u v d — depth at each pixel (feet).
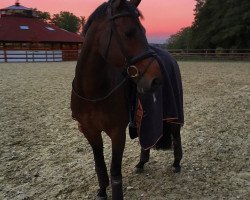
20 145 20.51
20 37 130.31
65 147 19.95
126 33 9.37
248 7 133.49
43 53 124.67
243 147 18.80
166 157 17.63
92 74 10.76
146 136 11.72
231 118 25.20
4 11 145.18
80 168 16.71
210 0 147.33
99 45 10.24
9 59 120.88
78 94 11.39
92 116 11.37
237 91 39.32
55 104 32.76
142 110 11.53
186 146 19.21
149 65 9.38
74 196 13.97
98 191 13.55
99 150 12.60
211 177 15.19
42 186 14.99
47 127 24.36
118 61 9.75
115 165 11.50
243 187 14.20
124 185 14.64
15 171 16.71
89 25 10.72
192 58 122.31
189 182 14.78
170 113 13.16
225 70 70.64
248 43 135.95
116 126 11.27
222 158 17.31
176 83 13.84
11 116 27.81
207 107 29.60
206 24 149.69
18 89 43.42
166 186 14.47
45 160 17.97
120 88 11.14
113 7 9.75
